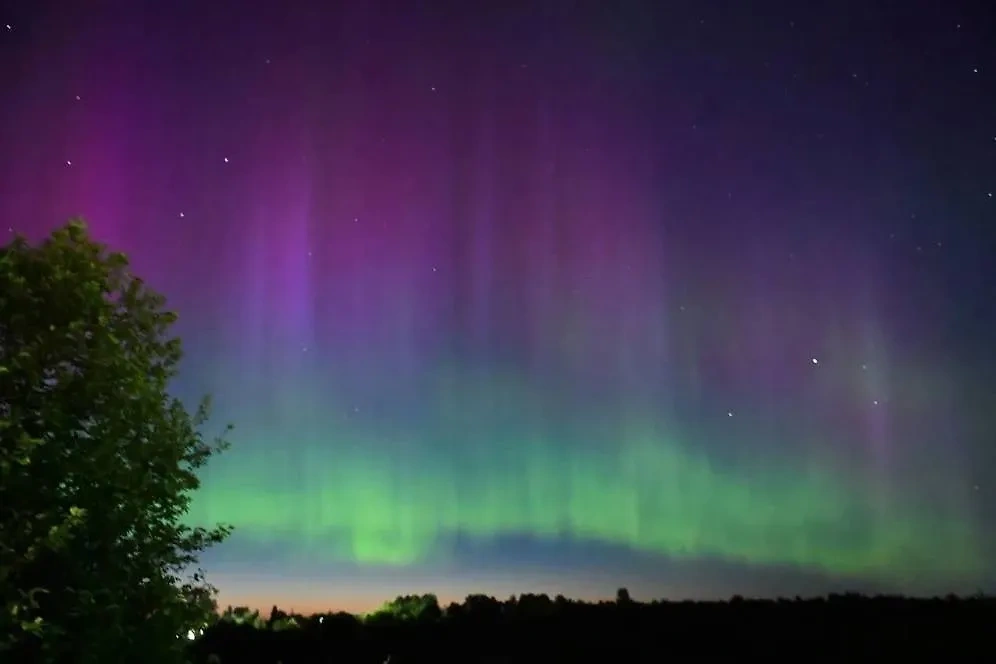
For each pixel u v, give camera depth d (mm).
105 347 6055
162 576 6293
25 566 5488
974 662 12281
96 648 5598
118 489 5895
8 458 5223
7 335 6047
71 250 6387
